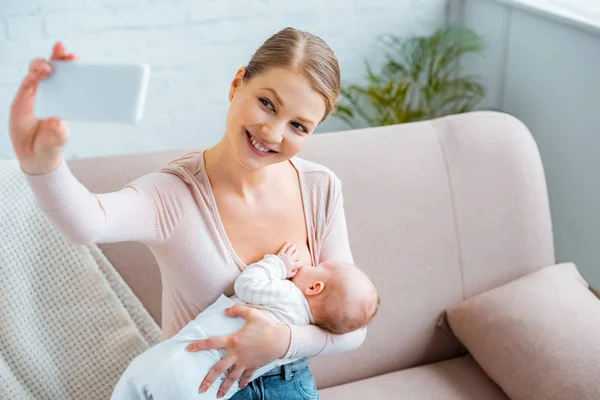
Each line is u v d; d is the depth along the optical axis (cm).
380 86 311
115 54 299
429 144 198
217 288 124
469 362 198
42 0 280
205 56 312
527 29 277
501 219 200
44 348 165
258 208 127
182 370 118
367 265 188
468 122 204
